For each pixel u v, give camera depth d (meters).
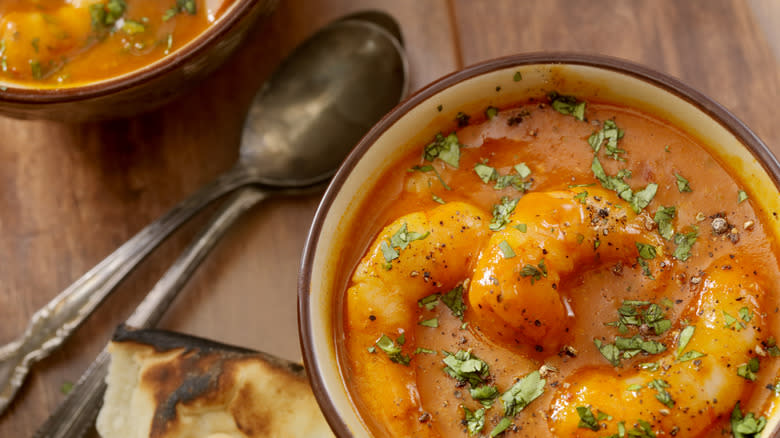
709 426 0.37
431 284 0.39
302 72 0.47
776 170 0.38
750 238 0.39
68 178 0.47
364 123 0.46
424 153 0.41
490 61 0.40
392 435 0.38
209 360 0.43
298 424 0.42
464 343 0.39
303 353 0.38
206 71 0.44
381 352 0.39
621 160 0.40
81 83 0.44
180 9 0.44
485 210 0.40
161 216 0.46
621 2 0.46
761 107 0.45
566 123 0.40
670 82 0.39
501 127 0.41
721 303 0.38
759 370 0.38
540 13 0.46
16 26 0.44
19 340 0.45
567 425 0.38
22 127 0.47
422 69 0.47
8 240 0.46
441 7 0.47
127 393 0.43
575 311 0.39
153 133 0.47
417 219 0.39
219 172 0.47
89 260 0.46
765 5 0.47
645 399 0.37
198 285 0.46
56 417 0.44
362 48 0.47
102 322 0.46
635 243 0.39
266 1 0.43
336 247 0.40
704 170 0.39
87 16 0.44
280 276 0.46
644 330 0.38
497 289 0.38
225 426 0.43
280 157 0.46
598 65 0.40
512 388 0.38
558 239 0.38
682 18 0.46
